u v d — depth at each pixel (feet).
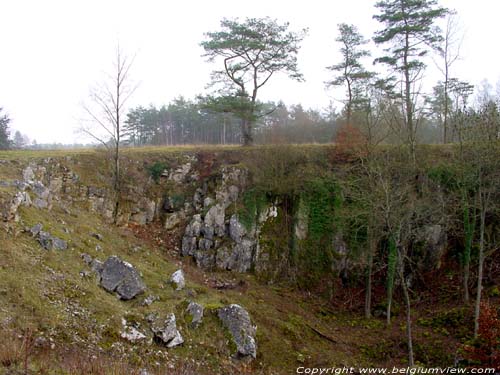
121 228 69.15
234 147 89.25
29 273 37.45
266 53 90.43
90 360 28.86
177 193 78.07
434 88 112.98
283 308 59.88
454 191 70.85
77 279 41.14
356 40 96.73
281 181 76.38
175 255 69.67
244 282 66.03
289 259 71.20
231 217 72.79
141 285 45.11
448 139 105.09
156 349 37.88
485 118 61.11
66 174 68.59
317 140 107.04
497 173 58.65
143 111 194.90
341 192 73.67
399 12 88.94
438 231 70.13
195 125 189.06
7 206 43.11
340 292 69.05
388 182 56.08
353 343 54.60
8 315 31.14
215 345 42.52
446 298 63.98
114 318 37.99
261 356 45.52
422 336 55.11
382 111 74.90
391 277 61.41
